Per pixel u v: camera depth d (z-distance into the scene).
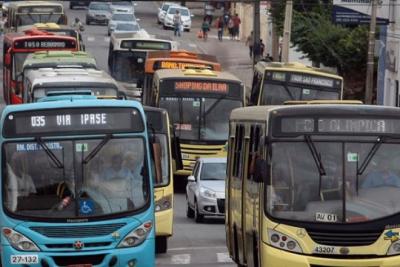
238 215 37.41
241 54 157.62
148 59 79.25
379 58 104.56
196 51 159.62
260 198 32.16
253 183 33.88
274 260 31.33
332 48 106.19
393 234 31.38
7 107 32.56
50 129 32.34
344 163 31.86
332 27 107.06
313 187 31.67
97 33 171.12
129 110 32.72
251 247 34.28
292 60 131.75
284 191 31.67
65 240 31.58
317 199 31.58
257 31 123.19
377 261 31.20
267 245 31.52
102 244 31.77
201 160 59.12
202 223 56.50
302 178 31.73
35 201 31.80
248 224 34.88
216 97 69.44
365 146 32.03
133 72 95.44
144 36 98.12
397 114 32.28
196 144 68.94
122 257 31.78
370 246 31.28
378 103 105.19
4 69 97.06
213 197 55.50
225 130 69.31
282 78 72.62
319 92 72.56
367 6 96.25
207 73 70.12
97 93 56.47
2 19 167.50
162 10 189.88
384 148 32.09
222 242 48.19
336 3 96.56
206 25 174.50
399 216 31.47
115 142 32.50
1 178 31.94
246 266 35.72
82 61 71.25
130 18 167.88
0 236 32.00
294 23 108.12
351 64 106.12
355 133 32.06
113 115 32.59
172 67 79.00
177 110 69.06
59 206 31.77
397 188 31.75
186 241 48.53
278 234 31.39
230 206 39.53
